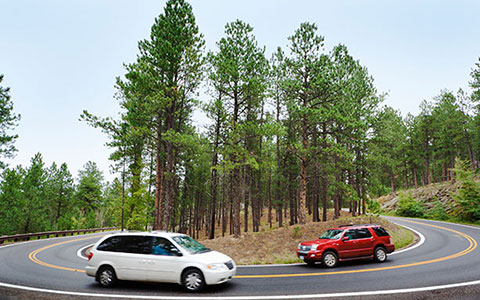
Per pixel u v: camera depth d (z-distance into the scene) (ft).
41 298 23.53
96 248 28.66
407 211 126.31
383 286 25.73
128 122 70.74
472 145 158.40
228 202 104.83
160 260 26.48
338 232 40.45
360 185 81.92
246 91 58.85
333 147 61.26
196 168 86.02
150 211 85.81
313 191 89.97
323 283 27.81
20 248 65.87
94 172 195.42
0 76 86.22
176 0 62.39
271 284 27.99
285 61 66.90
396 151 157.17
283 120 83.30
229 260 27.66
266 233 58.18
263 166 62.69
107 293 24.86
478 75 117.80
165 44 58.03
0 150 84.64
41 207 135.23
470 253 43.19
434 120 154.20
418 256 42.73
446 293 23.02
